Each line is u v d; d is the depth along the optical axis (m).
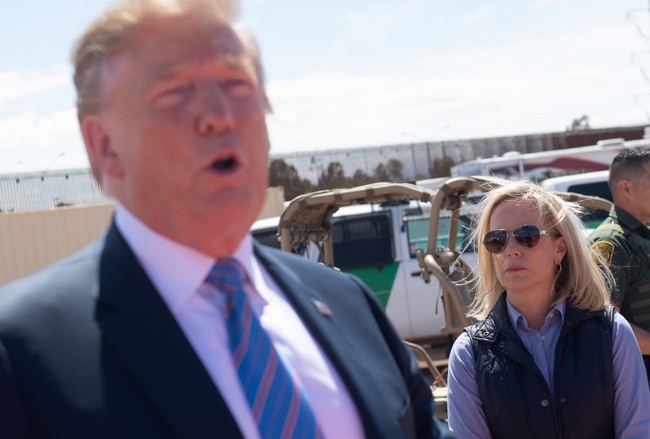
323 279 1.58
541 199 2.74
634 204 3.62
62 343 1.11
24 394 1.06
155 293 1.21
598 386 2.57
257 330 1.29
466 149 21.06
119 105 1.25
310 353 1.36
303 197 5.48
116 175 1.30
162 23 1.24
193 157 1.22
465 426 2.69
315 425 1.26
